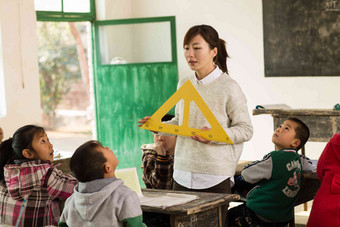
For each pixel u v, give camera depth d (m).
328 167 2.87
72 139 10.49
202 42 2.63
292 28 5.59
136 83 6.24
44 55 13.20
